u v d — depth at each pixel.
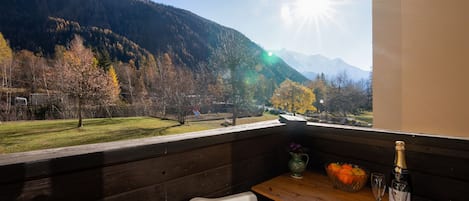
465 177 0.90
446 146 0.94
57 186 0.70
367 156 1.22
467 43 1.45
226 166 1.20
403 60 1.75
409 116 1.72
